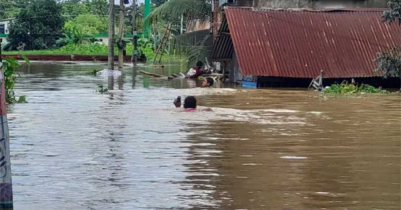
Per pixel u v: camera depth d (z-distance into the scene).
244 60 27.05
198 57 37.28
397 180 9.45
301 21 29.03
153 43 64.06
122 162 10.62
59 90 24.06
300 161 10.74
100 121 15.38
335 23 29.22
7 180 7.47
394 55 26.17
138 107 18.31
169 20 45.00
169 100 20.45
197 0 40.81
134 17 49.91
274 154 11.34
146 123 15.05
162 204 8.17
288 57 27.48
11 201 7.51
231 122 15.27
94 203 8.21
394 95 23.27
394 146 12.18
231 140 12.71
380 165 10.47
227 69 32.34
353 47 28.23
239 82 29.31
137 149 11.74
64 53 60.47
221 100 20.80
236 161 10.73
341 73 27.25
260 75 26.70
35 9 68.56
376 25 29.27
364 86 26.28
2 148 7.41
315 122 15.38
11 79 20.20
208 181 9.34
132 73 36.50
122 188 8.93
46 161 10.69
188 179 9.46
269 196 8.56
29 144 12.24
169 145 12.16
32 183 9.19
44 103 19.38
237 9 29.02
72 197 8.48
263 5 31.75
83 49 63.75
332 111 17.73
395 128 14.45
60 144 12.25
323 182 9.31
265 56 27.36
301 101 20.66
